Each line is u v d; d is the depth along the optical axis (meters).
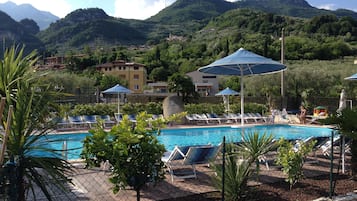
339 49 54.59
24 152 3.92
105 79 59.41
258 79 35.47
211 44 84.50
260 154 6.18
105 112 21.33
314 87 33.62
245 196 5.87
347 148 9.30
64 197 5.69
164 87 69.75
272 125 20.81
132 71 77.19
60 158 4.14
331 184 6.07
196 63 77.19
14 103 4.04
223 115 22.19
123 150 4.01
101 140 4.07
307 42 58.56
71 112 19.22
